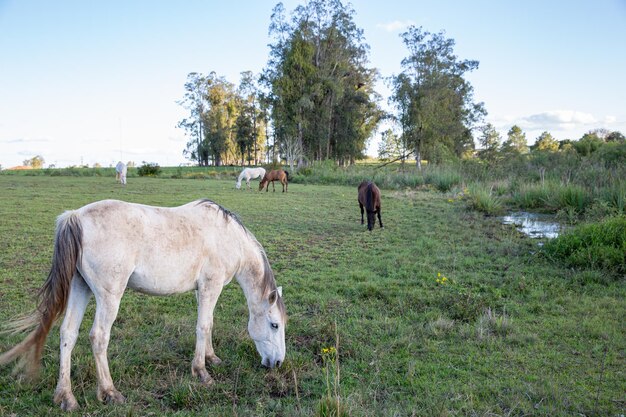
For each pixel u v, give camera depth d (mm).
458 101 47375
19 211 12883
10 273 6789
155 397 3510
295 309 5590
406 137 46062
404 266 7660
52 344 4336
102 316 3285
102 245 3244
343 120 49844
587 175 17125
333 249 9234
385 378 3873
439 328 4949
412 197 19203
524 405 3377
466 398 3467
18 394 3412
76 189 21312
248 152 72312
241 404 3422
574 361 4191
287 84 42656
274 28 45312
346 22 44906
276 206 15969
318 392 3615
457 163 29938
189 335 4559
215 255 3805
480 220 12891
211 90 67625
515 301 5945
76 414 3158
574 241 7930
